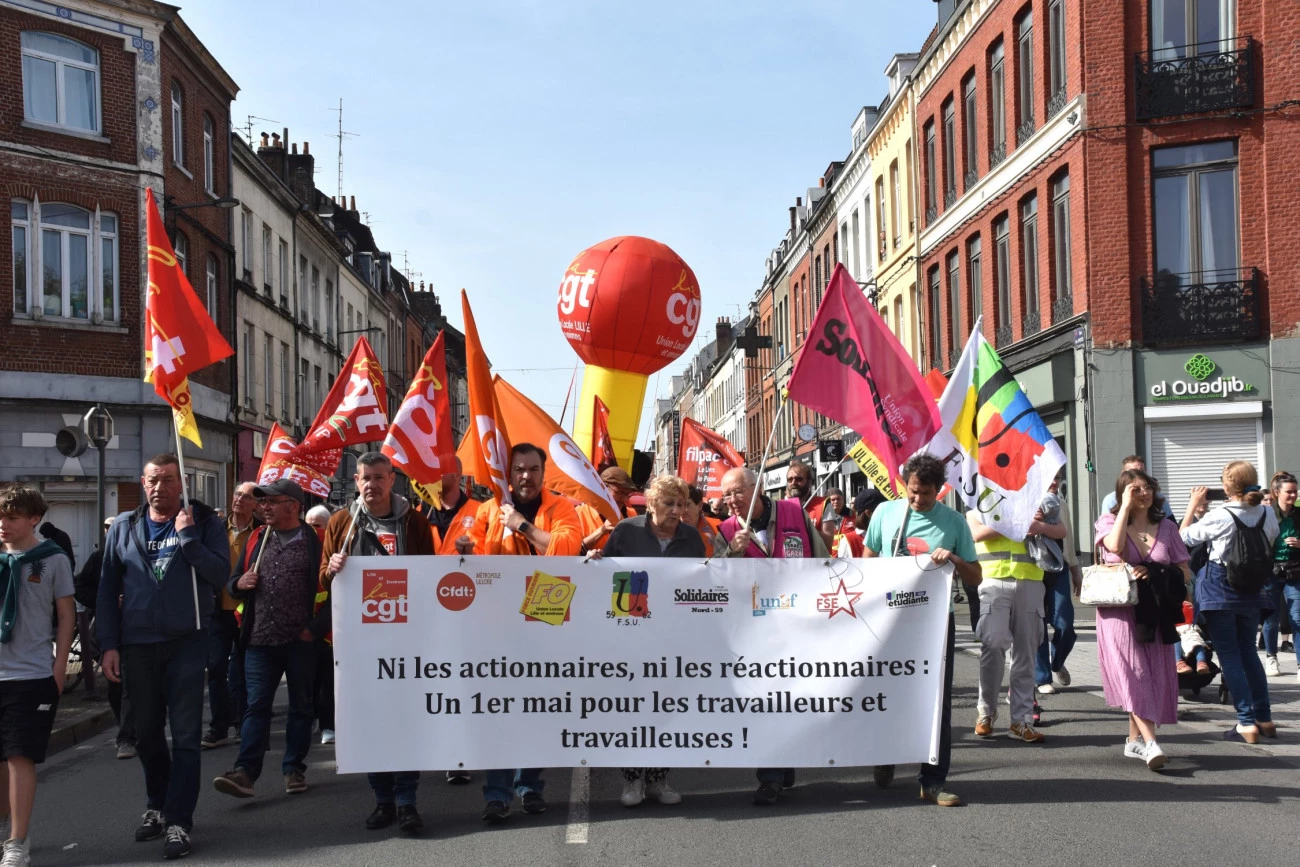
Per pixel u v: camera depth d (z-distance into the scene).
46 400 22.70
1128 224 20.61
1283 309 19.59
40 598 5.80
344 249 43.59
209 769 8.38
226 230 29.31
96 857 5.99
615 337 12.08
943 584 6.61
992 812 6.29
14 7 22.61
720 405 80.44
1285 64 19.62
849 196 40.31
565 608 6.57
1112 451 20.48
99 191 23.75
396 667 6.48
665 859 5.53
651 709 6.56
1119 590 7.25
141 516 6.30
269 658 7.11
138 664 6.18
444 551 7.22
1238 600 8.23
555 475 8.39
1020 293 24.44
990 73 26.20
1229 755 7.75
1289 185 19.59
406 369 59.06
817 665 6.58
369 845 6.02
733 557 6.73
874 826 6.06
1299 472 19.44
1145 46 20.61
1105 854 5.45
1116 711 9.55
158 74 24.88
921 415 7.24
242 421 30.53
